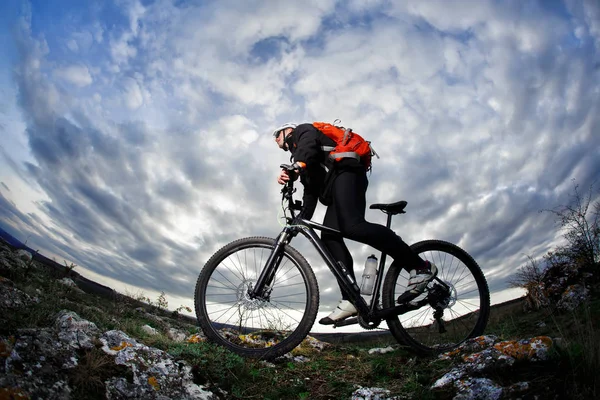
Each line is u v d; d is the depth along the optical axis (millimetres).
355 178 2816
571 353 2088
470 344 2566
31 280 3881
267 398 2316
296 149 2838
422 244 2930
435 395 2164
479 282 2975
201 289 2834
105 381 1943
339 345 3516
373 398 2254
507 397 1985
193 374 2289
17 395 1599
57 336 2064
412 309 2762
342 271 2816
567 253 4672
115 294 4836
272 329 3213
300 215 2947
